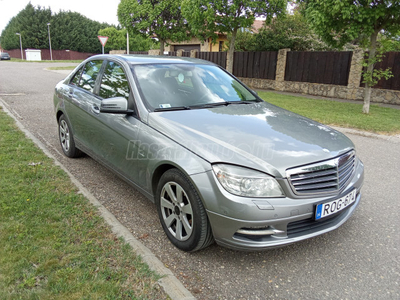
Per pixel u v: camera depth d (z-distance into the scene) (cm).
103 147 392
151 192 316
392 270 272
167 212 304
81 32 6606
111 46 4769
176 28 1705
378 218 358
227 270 268
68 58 6556
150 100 341
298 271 270
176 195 284
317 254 294
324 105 1106
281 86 1578
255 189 244
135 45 4791
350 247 304
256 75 1712
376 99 1234
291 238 255
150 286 234
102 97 402
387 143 666
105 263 256
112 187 412
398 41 971
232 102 385
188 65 420
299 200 253
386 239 318
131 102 347
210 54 1977
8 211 319
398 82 1173
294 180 252
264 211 241
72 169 465
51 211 327
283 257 288
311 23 915
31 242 274
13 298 214
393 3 815
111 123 365
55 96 534
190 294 231
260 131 297
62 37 6425
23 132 612
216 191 249
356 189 300
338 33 970
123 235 295
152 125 314
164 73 384
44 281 232
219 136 281
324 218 265
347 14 809
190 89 379
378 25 907
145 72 374
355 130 755
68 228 300
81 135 450
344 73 1326
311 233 265
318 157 266
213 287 247
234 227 246
